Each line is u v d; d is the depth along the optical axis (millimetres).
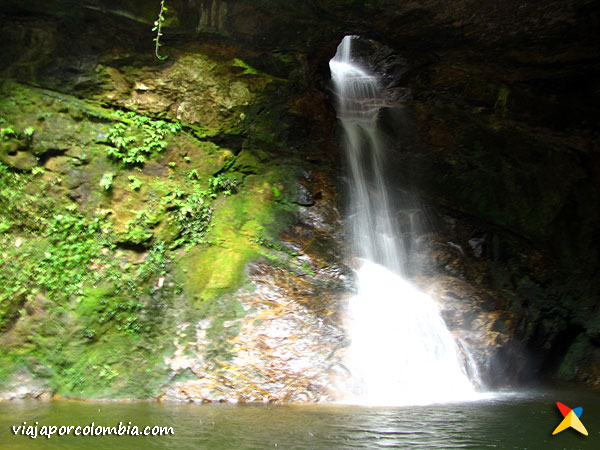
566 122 9391
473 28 7961
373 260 8758
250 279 7328
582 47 8211
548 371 9086
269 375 6188
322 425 4805
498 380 7523
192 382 6160
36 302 6527
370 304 7488
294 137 9008
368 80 11367
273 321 6793
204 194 8031
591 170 9711
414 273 8852
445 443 4258
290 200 8781
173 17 7469
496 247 9570
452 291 8312
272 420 5000
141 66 7820
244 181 8586
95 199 7191
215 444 4180
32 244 6797
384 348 6746
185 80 8055
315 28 8102
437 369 6840
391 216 9500
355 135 9914
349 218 9023
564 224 9688
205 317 6781
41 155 7113
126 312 6730
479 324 7836
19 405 5734
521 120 9477
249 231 8070
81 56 7555
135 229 7223
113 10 7258
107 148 7395
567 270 9438
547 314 9188
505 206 9977
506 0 7199
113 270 6926
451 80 9562
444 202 10000
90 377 6254
